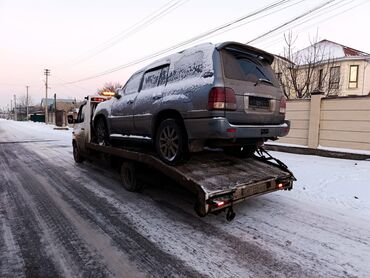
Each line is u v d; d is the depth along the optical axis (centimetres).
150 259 294
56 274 268
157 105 466
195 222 391
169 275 266
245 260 292
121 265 283
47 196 514
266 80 446
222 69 391
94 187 577
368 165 746
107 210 439
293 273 269
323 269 276
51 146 1370
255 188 408
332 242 332
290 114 998
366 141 823
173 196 511
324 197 504
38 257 298
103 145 661
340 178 625
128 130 565
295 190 549
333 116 888
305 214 423
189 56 441
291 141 1003
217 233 356
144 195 518
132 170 526
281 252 308
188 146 418
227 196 366
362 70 2230
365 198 493
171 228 371
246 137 403
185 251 310
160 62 506
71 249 315
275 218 407
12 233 356
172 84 454
